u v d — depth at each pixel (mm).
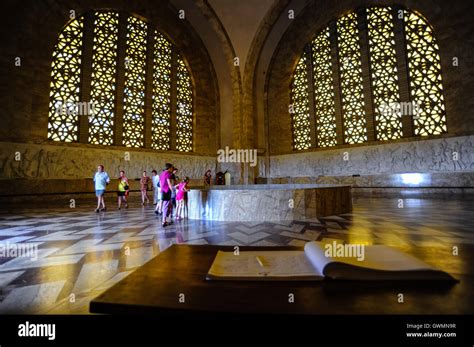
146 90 14883
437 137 12375
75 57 12617
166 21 15945
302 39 17484
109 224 5992
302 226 5395
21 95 11039
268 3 15945
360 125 15031
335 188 7164
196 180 16531
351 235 4496
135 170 13922
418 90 13258
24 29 11258
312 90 17078
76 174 12070
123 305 684
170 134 15898
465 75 11867
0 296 2232
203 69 17781
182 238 4480
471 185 11344
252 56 16984
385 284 787
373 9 14820
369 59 14797
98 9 13312
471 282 802
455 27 12211
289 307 642
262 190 6312
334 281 813
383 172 13750
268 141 18203
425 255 1121
